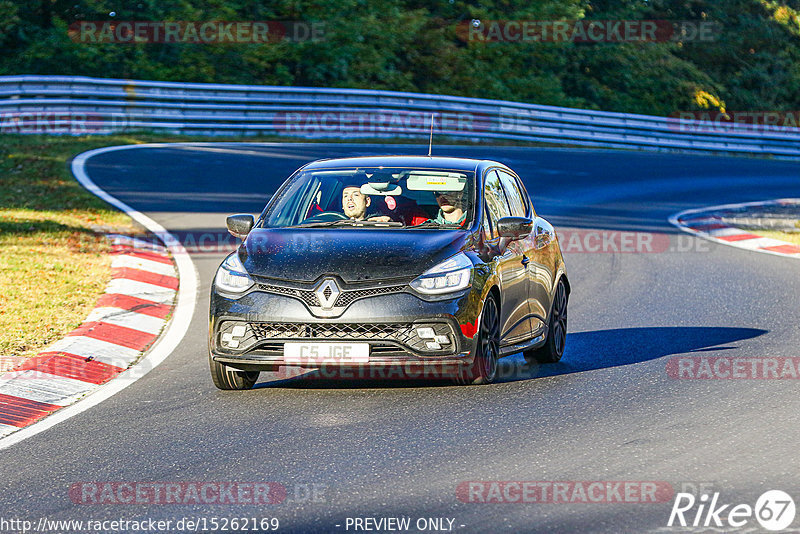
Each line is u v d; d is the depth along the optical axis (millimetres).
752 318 39219
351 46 134125
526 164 96188
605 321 39094
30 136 85812
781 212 78312
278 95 100062
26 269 43875
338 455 21688
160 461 21531
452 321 25922
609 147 118938
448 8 151625
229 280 26844
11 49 119562
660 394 27078
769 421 24172
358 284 25859
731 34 178625
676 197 83438
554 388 27859
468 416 24766
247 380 27891
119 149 82875
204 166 77312
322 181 30406
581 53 161000
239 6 129625
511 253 29516
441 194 29500
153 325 36625
